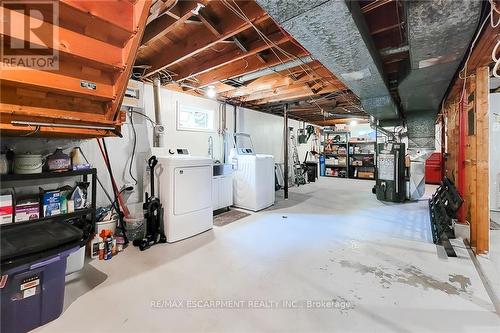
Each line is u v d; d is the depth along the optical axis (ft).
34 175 6.53
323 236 10.46
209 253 8.72
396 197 17.48
